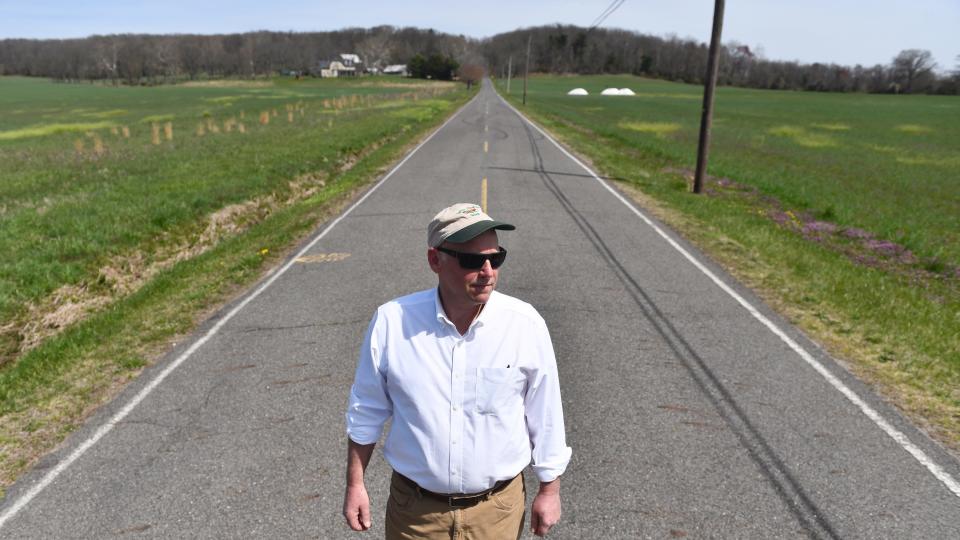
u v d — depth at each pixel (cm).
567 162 1998
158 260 1015
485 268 169
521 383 184
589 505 367
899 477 389
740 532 343
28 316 757
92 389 528
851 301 718
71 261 905
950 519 351
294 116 4231
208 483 393
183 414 480
